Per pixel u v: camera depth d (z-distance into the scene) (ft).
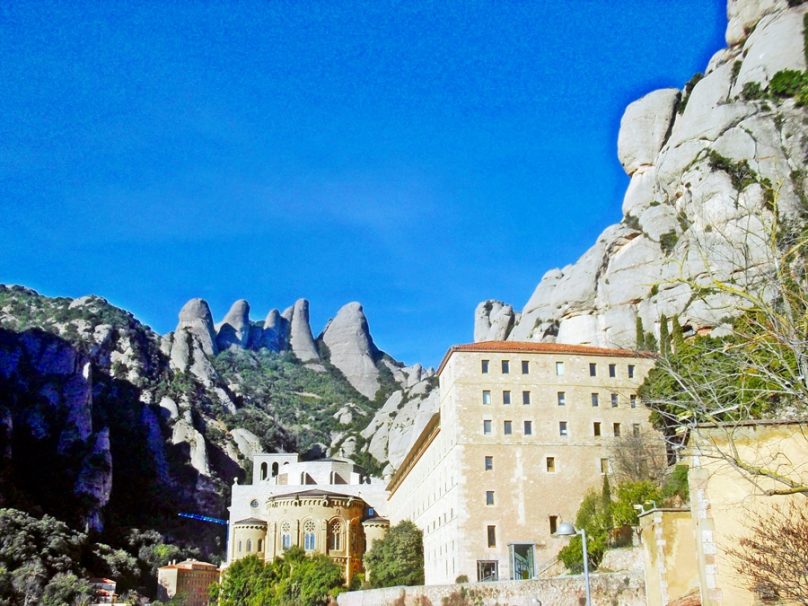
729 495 95.96
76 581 408.87
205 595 490.90
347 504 439.22
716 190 324.60
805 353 79.71
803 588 84.07
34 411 602.85
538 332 430.20
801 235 89.81
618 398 296.10
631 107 456.86
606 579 190.80
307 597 347.15
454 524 286.25
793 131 319.06
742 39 407.64
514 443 289.12
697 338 212.84
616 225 426.51
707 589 94.73
